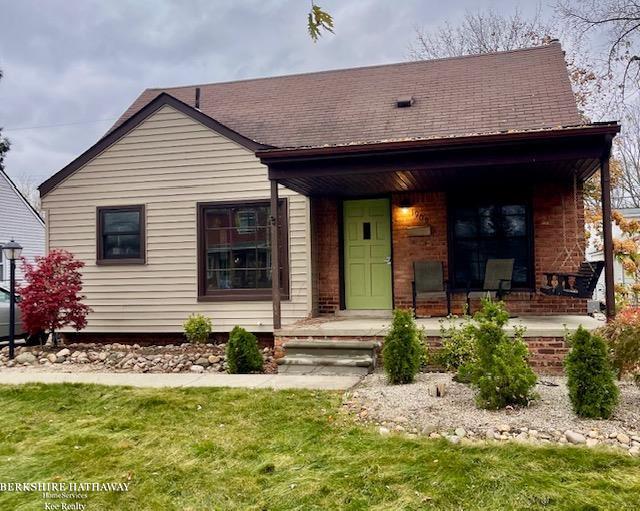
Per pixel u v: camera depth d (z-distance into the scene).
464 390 5.28
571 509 2.94
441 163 6.69
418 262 8.49
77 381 6.37
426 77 10.92
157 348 9.27
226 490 3.34
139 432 4.45
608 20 12.35
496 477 3.30
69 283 9.23
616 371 4.63
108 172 9.98
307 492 3.25
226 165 9.47
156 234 9.77
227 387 5.79
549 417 4.32
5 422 4.89
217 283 9.59
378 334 7.07
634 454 3.61
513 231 8.61
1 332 10.45
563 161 6.68
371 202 9.33
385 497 3.15
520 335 5.24
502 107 8.94
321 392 5.46
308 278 9.15
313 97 11.04
